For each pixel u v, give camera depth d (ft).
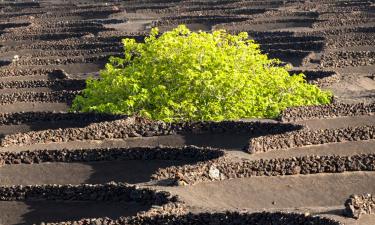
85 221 125.18
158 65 195.42
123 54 285.43
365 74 254.06
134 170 159.63
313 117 191.31
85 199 142.31
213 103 189.57
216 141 175.94
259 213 121.39
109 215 135.44
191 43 196.95
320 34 321.32
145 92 190.80
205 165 148.15
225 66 192.44
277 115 190.08
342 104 195.00
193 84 191.42
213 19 368.89
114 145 177.37
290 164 151.84
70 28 366.84
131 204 138.51
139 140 179.63
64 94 228.02
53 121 198.70
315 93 202.69
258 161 150.92
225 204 138.92
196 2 452.35
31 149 171.32
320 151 166.30
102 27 364.99
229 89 190.39
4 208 142.82
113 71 199.93
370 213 120.88
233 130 179.63
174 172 148.25
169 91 192.85
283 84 197.16
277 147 166.20
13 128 198.49
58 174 161.38
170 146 167.22
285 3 437.17
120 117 190.19
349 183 149.18
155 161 162.20
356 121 190.29
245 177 149.48
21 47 321.52
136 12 421.59
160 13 417.49
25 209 141.79
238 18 369.09
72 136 179.93
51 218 137.28
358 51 281.74
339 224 114.52
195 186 143.84
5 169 164.14
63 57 296.30
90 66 281.95
